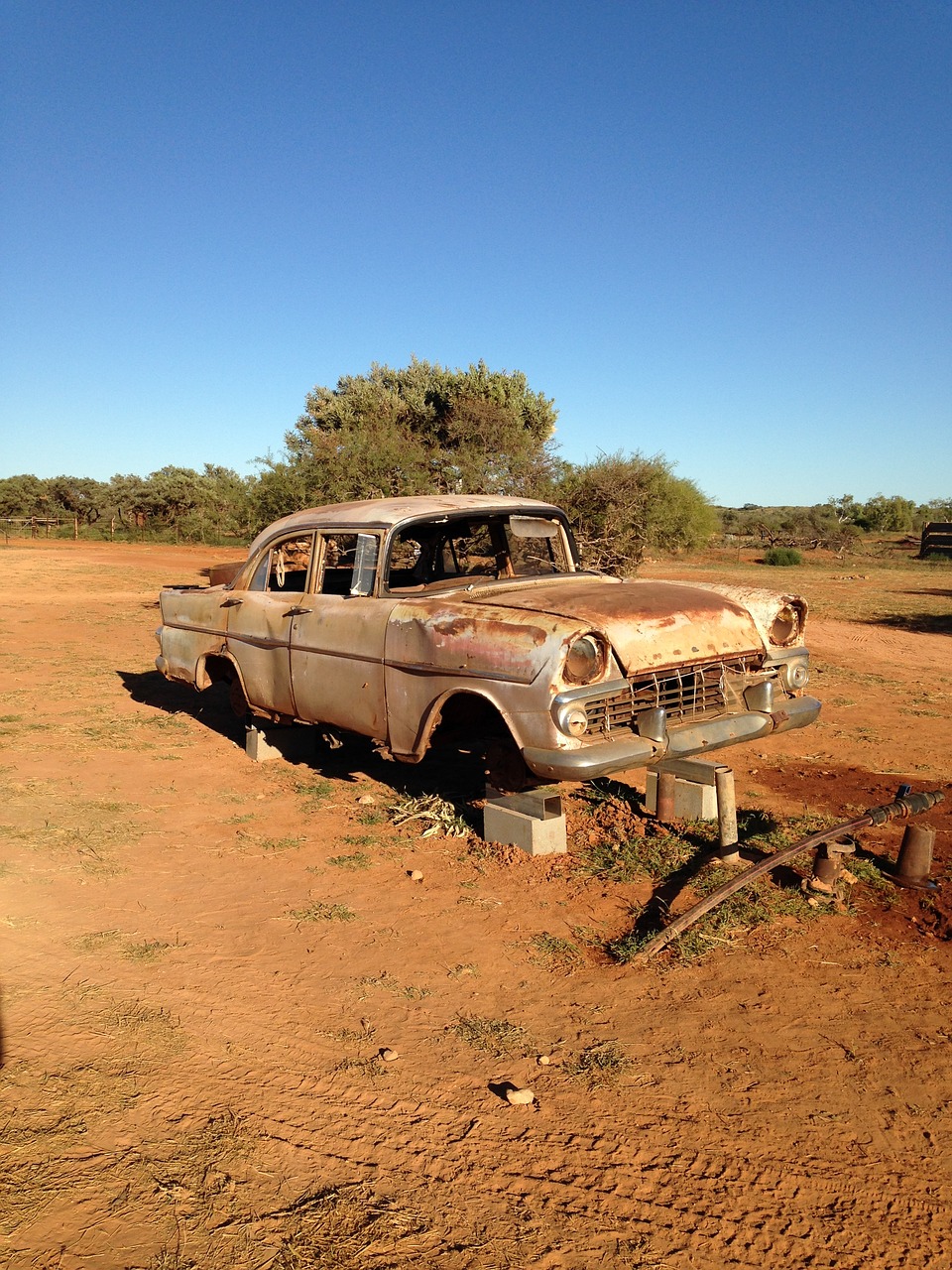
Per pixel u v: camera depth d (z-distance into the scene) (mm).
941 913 4324
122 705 9031
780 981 3738
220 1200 2467
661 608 4945
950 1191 2561
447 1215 2441
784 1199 2521
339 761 7176
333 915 4375
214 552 34250
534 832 5016
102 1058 3129
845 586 22609
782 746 7492
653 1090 3020
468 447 17938
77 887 4629
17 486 58469
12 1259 2223
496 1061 3193
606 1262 2291
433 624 5055
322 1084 3029
